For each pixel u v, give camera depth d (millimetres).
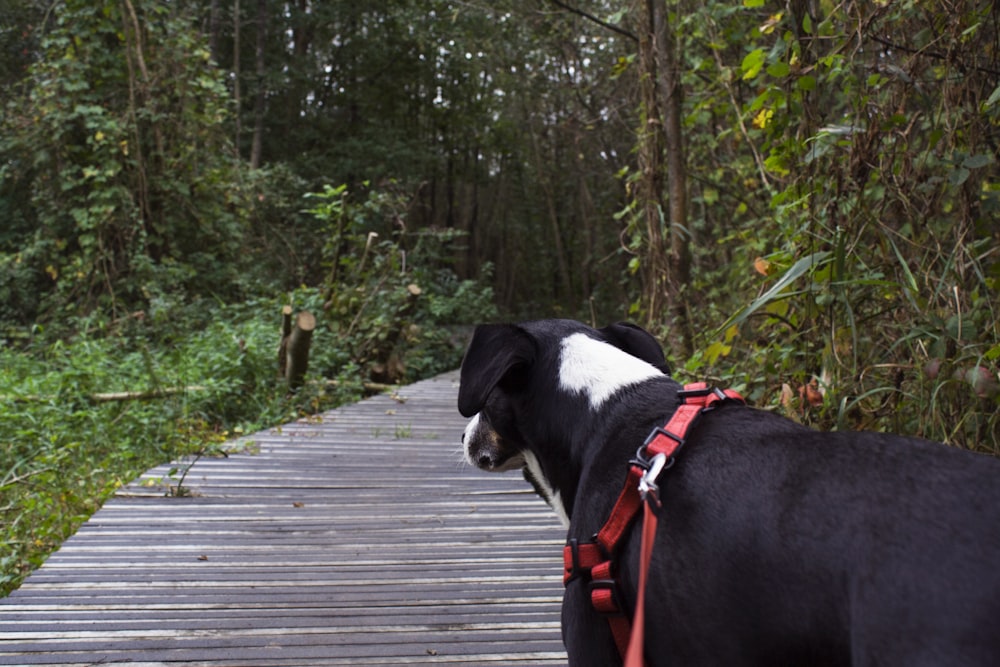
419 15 22750
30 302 13047
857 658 1375
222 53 25094
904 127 4527
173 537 4520
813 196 4418
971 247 4020
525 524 4801
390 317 11195
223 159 14359
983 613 1289
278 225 17156
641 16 8008
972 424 3826
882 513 1439
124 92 12836
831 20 4738
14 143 12875
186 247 13703
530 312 29953
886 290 4277
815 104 4789
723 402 1876
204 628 3395
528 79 21969
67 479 6062
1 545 4621
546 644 3268
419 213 29688
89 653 3174
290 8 25297
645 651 1720
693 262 9531
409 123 28328
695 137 8867
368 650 3217
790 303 4629
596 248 25703
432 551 4332
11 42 16938
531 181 30375
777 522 1537
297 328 8977
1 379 8383
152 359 9617
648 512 1654
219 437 7371
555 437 2092
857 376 4078
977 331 3980
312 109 26797
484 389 2045
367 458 6461
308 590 3801
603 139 18391
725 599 1566
